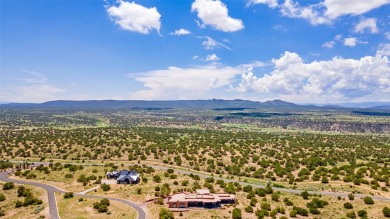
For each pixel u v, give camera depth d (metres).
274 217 101.31
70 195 117.44
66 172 156.62
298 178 161.50
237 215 99.94
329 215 106.81
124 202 112.12
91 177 145.75
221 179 159.00
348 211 110.12
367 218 101.62
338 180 156.25
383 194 129.88
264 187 144.12
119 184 137.75
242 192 129.88
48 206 106.81
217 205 110.94
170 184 138.25
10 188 126.50
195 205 109.38
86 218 96.31
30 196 113.31
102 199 110.44
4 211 104.31
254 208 109.62
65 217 97.12
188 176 160.12
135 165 184.00
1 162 175.50
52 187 129.88
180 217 99.50
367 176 158.50
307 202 117.69
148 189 127.94
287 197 123.56
